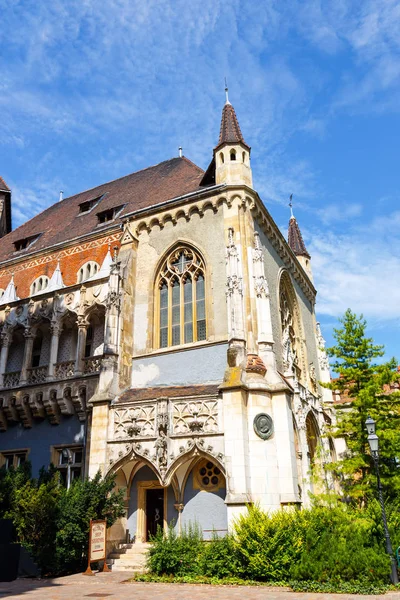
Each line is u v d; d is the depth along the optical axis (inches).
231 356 792.9
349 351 1006.4
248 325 846.5
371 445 641.0
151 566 631.8
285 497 721.6
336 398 1592.0
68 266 1160.8
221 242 929.5
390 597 466.6
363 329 1003.3
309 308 1489.9
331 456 1259.8
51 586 570.3
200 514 771.4
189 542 647.1
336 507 715.4
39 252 1235.2
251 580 564.7
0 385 1081.4
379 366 955.3
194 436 748.6
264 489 708.0
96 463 802.8
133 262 1017.5
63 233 1317.7
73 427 965.2
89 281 1026.7
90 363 972.6
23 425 1034.7
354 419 946.7
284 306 1194.0
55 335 1037.2
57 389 975.0
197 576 594.2
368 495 887.1
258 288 880.9
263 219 1023.6
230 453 716.0
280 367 995.9
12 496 734.5
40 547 689.0
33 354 1161.4
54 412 980.6
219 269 913.5
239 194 941.2
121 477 834.8
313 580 530.0
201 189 978.1
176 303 962.1
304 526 597.0
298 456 873.5
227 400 748.0
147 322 959.6
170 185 1203.2
